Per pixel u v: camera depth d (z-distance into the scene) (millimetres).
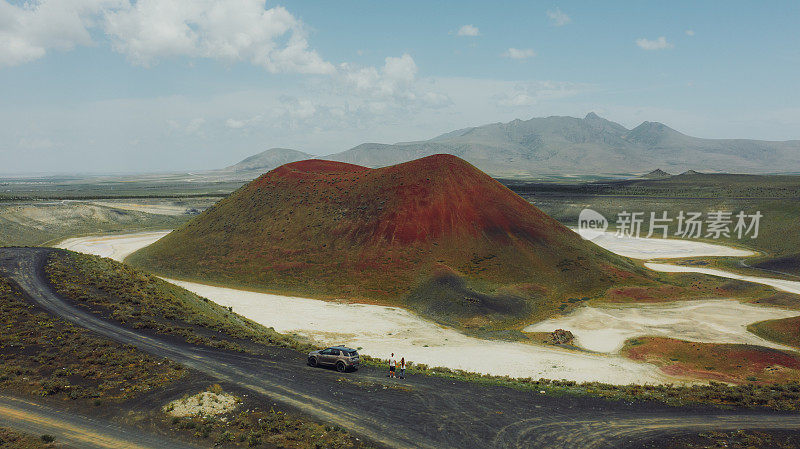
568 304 64625
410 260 76688
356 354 32938
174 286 52312
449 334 52938
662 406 28359
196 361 30312
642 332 53094
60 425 21312
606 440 23234
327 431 22422
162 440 20703
